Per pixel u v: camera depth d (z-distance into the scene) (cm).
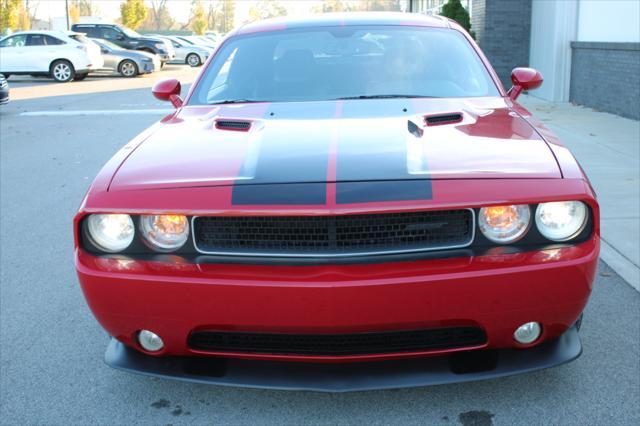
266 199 234
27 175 766
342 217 231
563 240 237
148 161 270
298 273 230
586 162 704
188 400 283
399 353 239
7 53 2216
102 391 293
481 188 234
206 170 256
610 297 375
